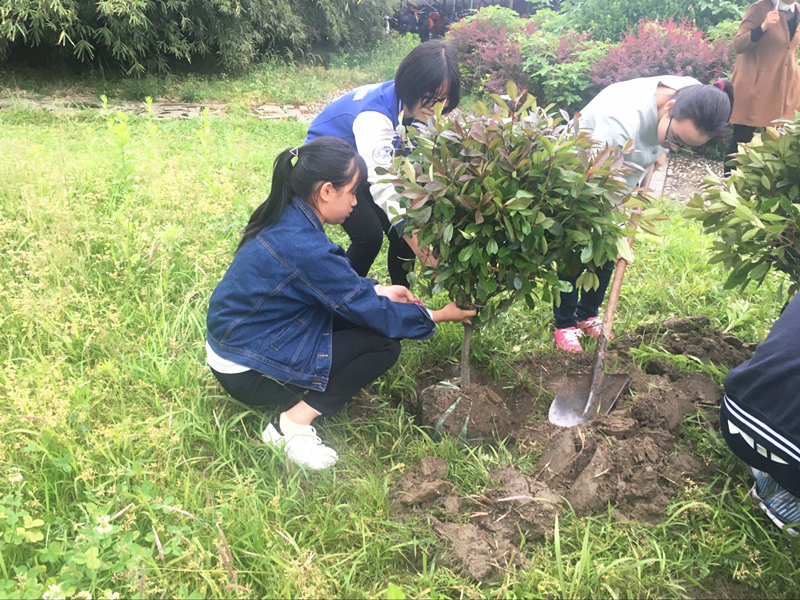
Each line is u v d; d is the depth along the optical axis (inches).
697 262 170.7
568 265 103.3
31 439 96.6
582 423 108.7
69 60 405.7
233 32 426.9
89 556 75.3
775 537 92.0
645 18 402.6
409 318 102.5
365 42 556.7
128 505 86.9
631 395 111.8
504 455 103.9
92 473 91.0
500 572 83.4
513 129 91.8
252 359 97.8
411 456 103.3
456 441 104.2
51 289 129.0
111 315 122.3
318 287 96.4
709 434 106.3
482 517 90.6
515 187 92.8
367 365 103.8
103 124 285.7
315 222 97.9
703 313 145.9
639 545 89.4
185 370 112.7
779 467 87.1
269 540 85.2
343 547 88.0
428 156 93.7
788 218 102.7
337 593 81.4
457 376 122.8
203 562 81.0
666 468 99.4
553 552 88.2
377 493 93.7
